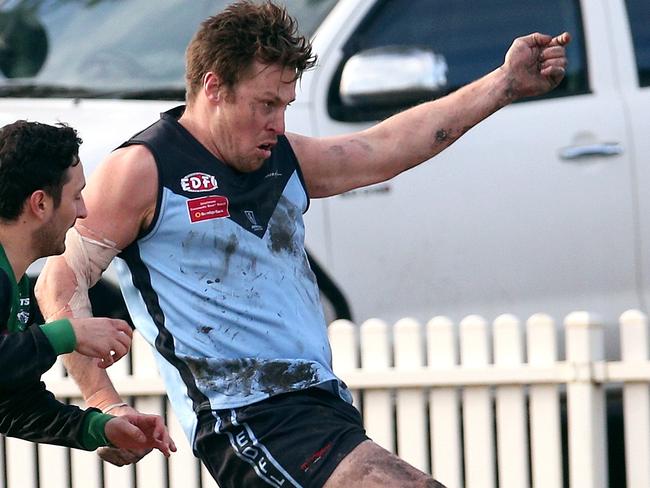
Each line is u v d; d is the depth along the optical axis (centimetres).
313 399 1298
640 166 2075
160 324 1293
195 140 1296
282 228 1321
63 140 1209
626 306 2075
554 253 2064
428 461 1889
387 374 1861
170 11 2153
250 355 1286
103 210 1275
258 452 1272
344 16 2095
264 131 1282
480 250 2053
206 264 1283
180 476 1925
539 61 1462
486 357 1852
